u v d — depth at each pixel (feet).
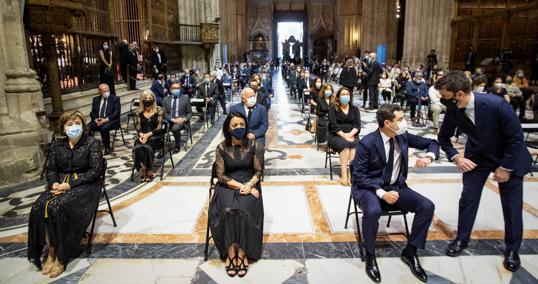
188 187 18.02
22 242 12.98
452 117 11.38
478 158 11.35
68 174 12.29
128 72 41.47
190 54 67.56
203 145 26.58
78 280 10.78
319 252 12.14
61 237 11.05
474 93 10.98
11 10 19.16
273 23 148.77
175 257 11.93
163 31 58.13
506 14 47.73
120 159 22.97
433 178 19.08
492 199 16.16
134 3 49.90
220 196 11.80
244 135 12.19
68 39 30.58
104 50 32.83
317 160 22.56
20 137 19.10
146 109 19.99
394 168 11.73
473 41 54.24
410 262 11.12
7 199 16.75
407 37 65.82
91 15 35.04
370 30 106.22
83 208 11.71
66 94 29.35
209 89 34.42
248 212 11.28
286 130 32.07
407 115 38.73
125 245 12.66
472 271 11.07
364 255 11.83
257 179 12.13
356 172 11.65
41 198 11.34
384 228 13.70
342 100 18.52
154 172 20.38
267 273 11.03
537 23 44.09
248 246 11.25
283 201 16.24
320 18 144.87
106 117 24.36
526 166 10.78
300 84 48.42
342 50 128.57
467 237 11.91
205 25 65.16
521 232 11.10
